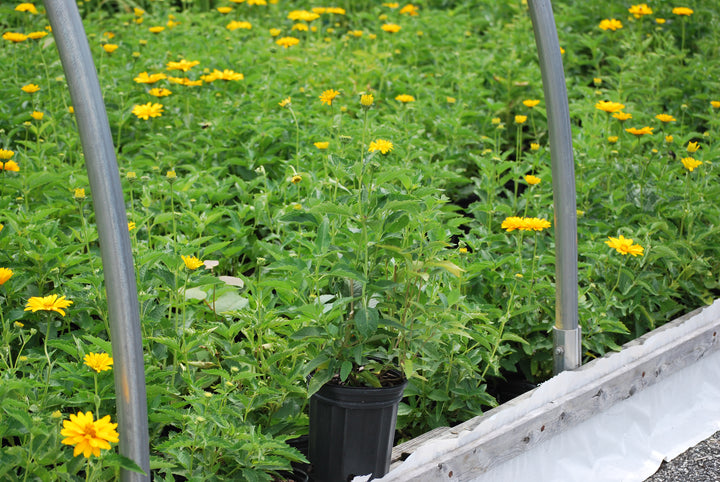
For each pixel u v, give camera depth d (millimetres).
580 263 3682
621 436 3133
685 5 7270
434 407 3068
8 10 6648
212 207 4125
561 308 3090
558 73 2881
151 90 4918
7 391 2195
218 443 2219
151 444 2531
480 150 5215
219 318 3131
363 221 2373
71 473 1968
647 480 3045
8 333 2555
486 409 3262
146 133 4973
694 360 3449
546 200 4074
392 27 6277
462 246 3422
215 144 4613
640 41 6906
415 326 2537
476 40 7074
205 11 8594
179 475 2523
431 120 5266
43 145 4383
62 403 2348
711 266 3965
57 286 2975
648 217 4074
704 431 3363
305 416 2699
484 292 3467
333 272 2266
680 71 6211
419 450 2398
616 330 3336
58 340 2512
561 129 2930
